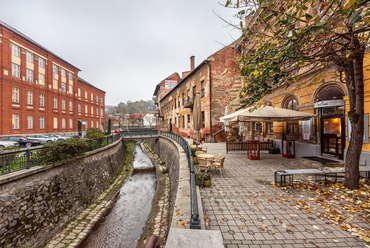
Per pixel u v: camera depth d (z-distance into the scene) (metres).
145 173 16.89
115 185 13.44
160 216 8.16
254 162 8.58
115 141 19.12
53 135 21.84
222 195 4.80
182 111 26.45
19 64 22.66
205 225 3.41
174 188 9.42
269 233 3.16
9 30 21.11
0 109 20.20
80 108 37.50
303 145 9.03
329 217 3.59
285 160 8.85
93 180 11.14
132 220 8.26
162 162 19.59
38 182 7.28
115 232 7.34
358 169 4.83
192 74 22.48
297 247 2.81
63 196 8.35
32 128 24.30
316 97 8.23
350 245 2.83
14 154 6.54
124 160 21.33
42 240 6.72
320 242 2.91
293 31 2.91
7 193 6.02
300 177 6.20
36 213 6.87
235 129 17.84
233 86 18.77
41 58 26.36
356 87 4.69
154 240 1.32
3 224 5.75
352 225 3.29
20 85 22.58
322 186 5.26
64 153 8.68
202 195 4.82
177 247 1.72
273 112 7.60
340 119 7.21
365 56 5.86
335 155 7.39
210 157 6.80
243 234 3.14
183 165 7.94
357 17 1.98
